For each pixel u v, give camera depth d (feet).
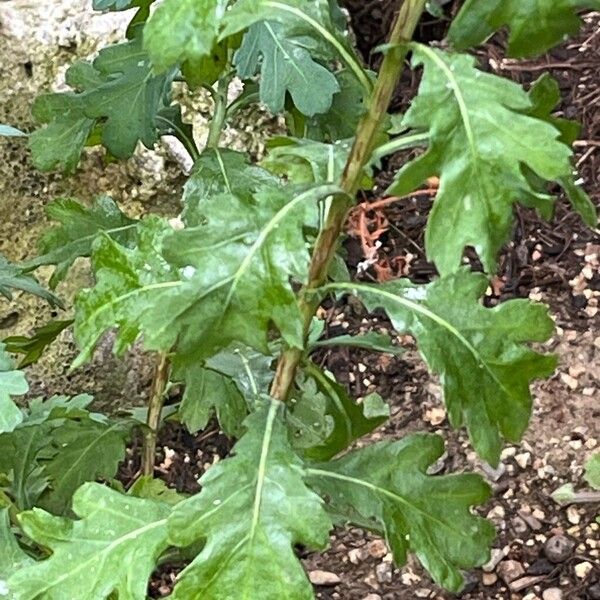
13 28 2.19
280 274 0.92
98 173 2.25
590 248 2.62
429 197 2.76
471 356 1.05
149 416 1.73
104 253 1.07
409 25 0.95
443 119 0.85
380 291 1.07
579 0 0.84
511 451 2.26
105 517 1.11
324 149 1.17
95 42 2.22
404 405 2.39
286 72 1.37
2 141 2.18
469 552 1.17
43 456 1.65
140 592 1.06
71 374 2.21
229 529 0.99
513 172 0.84
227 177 1.51
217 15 0.87
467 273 1.06
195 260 0.93
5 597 1.26
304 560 2.13
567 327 2.48
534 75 2.91
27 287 1.64
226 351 1.59
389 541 1.13
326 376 1.19
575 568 2.05
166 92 1.53
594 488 2.18
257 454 1.03
